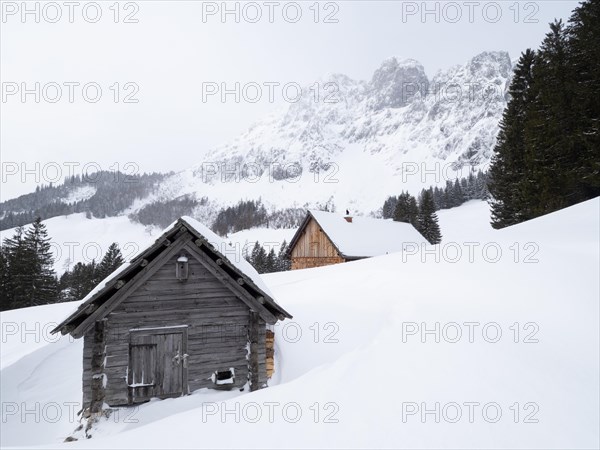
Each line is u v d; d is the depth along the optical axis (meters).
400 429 6.56
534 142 31.55
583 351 9.28
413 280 16.78
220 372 10.23
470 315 11.92
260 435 6.59
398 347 10.20
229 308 10.51
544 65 33.69
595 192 29.20
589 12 30.88
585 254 15.88
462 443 6.15
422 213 70.94
